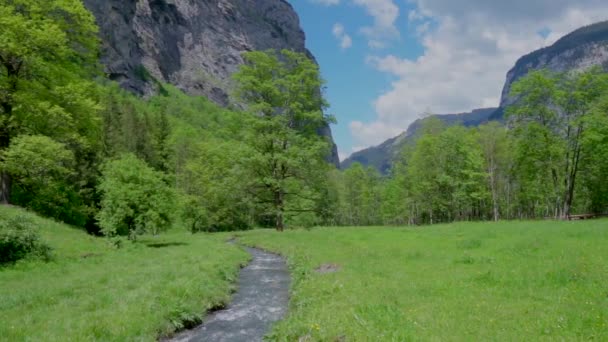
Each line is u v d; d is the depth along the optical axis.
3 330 10.77
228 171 42.59
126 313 12.82
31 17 32.53
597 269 14.51
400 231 39.56
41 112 31.17
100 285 16.62
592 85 50.94
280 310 15.70
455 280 15.41
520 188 76.12
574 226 30.81
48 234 27.05
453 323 10.05
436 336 9.11
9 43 28.80
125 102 100.12
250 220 79.12
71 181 44.50
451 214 89.81
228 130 43.97
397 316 11.03
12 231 20.64
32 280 17.33
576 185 67.81
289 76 42.81
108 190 31.00
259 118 42.28
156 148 93.31
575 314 9.88
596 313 9.73
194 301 15.20
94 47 37.44
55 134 34.00
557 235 26.02
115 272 19.42
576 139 51.56
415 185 77.62
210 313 15.48
